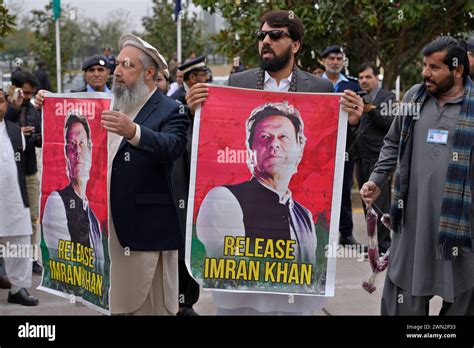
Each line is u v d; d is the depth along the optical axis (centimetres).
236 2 902
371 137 698
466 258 384
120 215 388
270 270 385
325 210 381
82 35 1822
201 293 620
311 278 384
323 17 878
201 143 382
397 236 404
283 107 379
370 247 437
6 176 559
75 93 392
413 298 402
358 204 1001
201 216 385
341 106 376
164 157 373
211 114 382
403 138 395
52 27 1755
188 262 386
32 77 661
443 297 383
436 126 384
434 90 383
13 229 564
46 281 432
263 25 394
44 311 556
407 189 396
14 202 563
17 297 573
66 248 413
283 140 380
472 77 471
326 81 402
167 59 1819
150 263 392
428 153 385
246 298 400
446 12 910
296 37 392
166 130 386
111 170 390
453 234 376
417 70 1403
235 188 383
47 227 423
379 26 909
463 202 376
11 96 649
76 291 411
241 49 941
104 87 669
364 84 696
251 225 384
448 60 376
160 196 393
